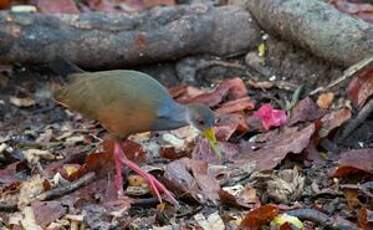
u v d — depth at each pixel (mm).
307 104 12156
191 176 10430
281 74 13570
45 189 10430
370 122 11844
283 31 13430
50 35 13531
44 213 9945
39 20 13586
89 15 13758
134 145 11109
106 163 10742
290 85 13195
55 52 13594
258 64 13797
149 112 10258
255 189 10438
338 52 12625
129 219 9938
